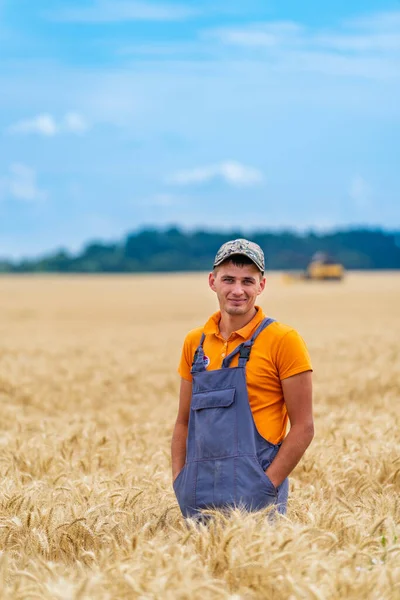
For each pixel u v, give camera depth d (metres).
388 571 4.40
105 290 86.00
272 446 5.44
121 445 9.46
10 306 57.88
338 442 9.01
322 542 5.11
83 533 5.53
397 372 17.30
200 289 87.88
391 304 56.53
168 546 4.65
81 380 17.84
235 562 4.52
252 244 5.58
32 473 8.29
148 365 20.38
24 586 4.31
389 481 7.50
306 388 5.44
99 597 4.15
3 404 14.46
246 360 5.43
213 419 5.40
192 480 5.41
